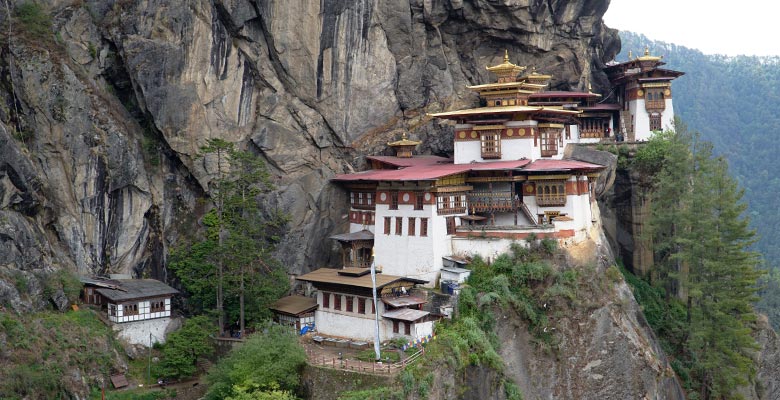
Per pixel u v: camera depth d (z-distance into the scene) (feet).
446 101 309.83
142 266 255.70
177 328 242.17
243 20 260.83
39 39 241.14
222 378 209.05
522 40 318.86
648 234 289.33
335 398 200.95
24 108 236.02
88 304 235.61
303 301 251.39
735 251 262.67
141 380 221.25
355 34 279.28
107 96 256.11
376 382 197.57
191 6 253.24
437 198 250.57
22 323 206.69
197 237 260.21
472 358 214.28
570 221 256.32
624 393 240.32
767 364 288.71
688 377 268.41
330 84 277.64
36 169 233.35
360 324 231.30
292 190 271.49
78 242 240.53
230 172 254.88
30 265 219.61
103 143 244.63
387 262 258.16
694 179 278.05
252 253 243.40
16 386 189.88
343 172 284.82
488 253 252.01
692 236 266.16
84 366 210.59
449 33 310.24
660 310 286.87
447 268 247.50
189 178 263.90
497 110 269.64
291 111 274.16
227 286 241.35
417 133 304.09
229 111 264.31
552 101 329.11
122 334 229.66
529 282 244.01
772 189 613.93
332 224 278.87
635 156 305.12
